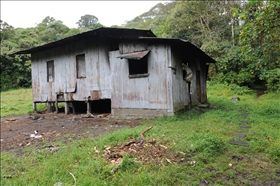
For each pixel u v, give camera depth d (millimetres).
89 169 3609
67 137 6109
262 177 3107
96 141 5176
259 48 7176
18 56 29438
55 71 11508
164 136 4969
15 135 6977
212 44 19438
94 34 8812
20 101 17797
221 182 3031
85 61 10156
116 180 3209
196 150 4027
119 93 8891
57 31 40094
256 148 4074
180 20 21500
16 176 3893
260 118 6785
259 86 18234
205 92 12805
